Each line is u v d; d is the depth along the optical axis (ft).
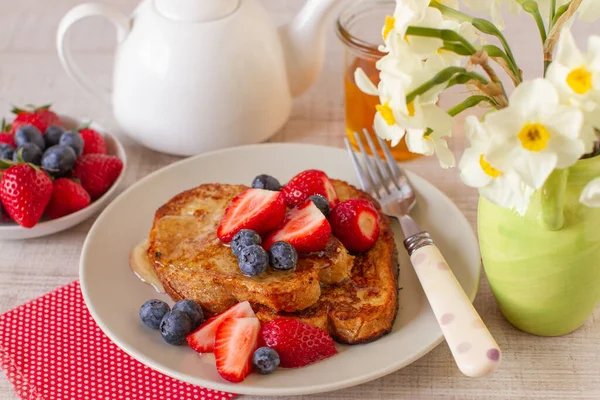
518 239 2.37
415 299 2.55
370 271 2.57
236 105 2.96
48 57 3.48
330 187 2.69
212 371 2.38
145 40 2.95
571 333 2.54
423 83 2.14
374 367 2.37
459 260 2.61
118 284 2.60
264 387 2.33
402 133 2.18
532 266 2.39
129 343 2.44
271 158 2.92
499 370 2.47
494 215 2.40
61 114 3.11
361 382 2.34
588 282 2.40
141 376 2.48
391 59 2.14
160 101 2.96
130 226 2.74
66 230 2.87
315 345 2.39
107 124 3.23
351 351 2.43
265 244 2.54
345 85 3.03
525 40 3.42
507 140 2.08
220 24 2.92
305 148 2.93
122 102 3.03
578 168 2.26
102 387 2.46
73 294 2.67
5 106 3.26
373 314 2.44
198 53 2.91
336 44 3.56
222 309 2.53
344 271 2.54
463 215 2.71
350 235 2.58
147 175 2.91
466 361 2.29
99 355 2.52
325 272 2.53
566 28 2.06
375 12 3.10
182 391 2.44
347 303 2.49
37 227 2.77
